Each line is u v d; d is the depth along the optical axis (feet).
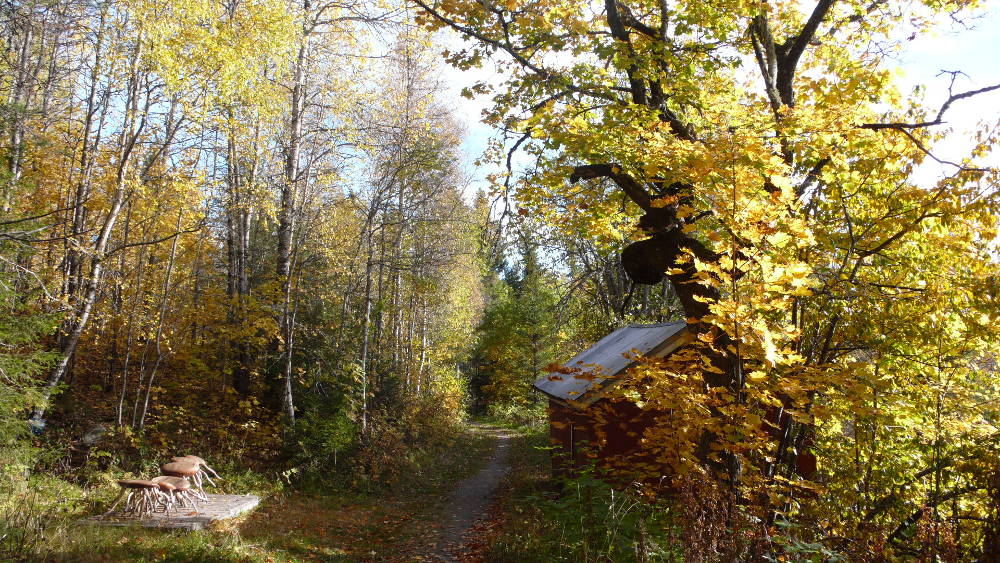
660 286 70.23
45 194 49.80
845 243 25.81
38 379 38.50
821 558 17.34
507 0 25.35
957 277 24.34
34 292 35.68
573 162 36.42
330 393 59.88
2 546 21.50
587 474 25.70
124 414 51.31
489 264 35.12
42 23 40.75
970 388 26.99
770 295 18.01
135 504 32.48
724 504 15.93
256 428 53.01
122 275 56.70
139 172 50.42
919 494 24.77
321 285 71.00
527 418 113.70
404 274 80.74
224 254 76.18
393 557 31.04
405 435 72.74
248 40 47.85
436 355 106.73
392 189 69.92
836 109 23.50
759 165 17.99
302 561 29.01
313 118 65.16
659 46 27.04
